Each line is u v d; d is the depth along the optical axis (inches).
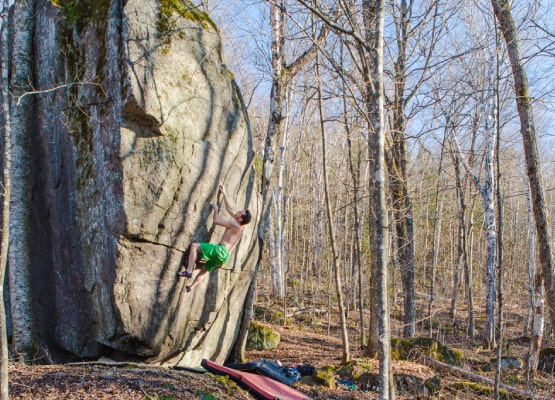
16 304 287.9
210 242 310.0
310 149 1051.9
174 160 280.5
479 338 665.0
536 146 363.9
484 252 1262.3
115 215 263.3
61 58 295.7
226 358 382.9
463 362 441.7
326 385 326.6
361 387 333.7
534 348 446.6
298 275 1076.5
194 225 295.7
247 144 346.0
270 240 837.8
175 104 283.1
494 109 612.4
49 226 295.0
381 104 220.7
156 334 276.8
